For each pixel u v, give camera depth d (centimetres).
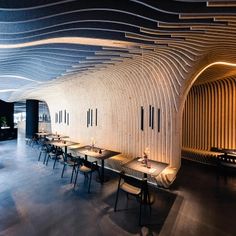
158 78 594
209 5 257
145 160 495
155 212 433
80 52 484
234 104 804
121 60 551
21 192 539
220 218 411
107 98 786
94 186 588
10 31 285
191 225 383
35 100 1509
